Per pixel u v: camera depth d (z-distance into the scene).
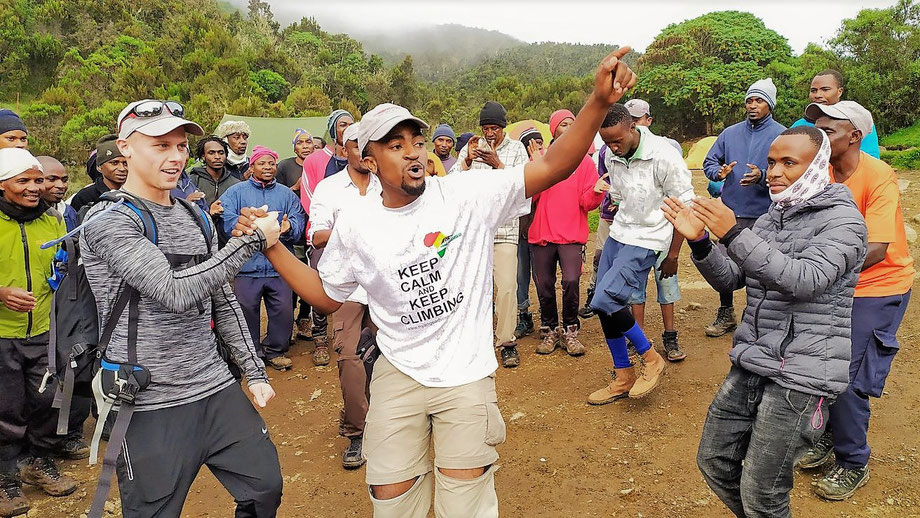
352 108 60.56
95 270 2.56
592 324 6.87
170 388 2.60
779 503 2.79
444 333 2.48
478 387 2.49
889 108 32.25
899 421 4.45
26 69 55.91
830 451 3.87
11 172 3.72
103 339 2.55
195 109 44.53
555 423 4.71
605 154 5.99
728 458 2.95
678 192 4.38
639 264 4.55
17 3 60.81
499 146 6.10
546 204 5.76
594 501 3.74
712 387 5.08
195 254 2.72
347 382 4.15
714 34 55.09
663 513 3.59
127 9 70.69
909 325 6.20
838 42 34.50
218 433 2.73
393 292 2.48
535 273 6.00
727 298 6.14
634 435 4.45
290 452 4.60
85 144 35.47
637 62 59.16
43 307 3.95
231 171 7.50
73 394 2.67
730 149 5.66
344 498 3.97
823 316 2.68
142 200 2.64
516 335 6.61
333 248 2.64
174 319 2.62
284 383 5.84
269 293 6.05
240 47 72.25
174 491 2.59
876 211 3.41
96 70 52.00
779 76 46.88
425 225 2.45
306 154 7.67
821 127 3.47
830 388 2.65
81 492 4.12
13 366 3.83
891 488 3.69
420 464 2.62
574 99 74.56
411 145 2.41
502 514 3.66
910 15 32.97
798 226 2.79
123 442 2.51
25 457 4.08
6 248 3.80
